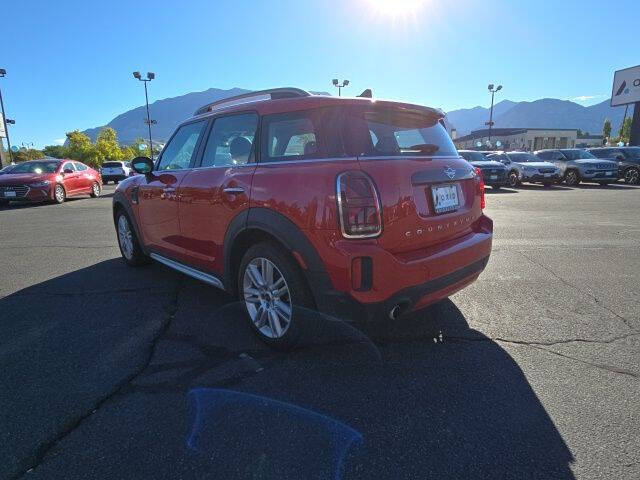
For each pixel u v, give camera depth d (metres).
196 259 3.72
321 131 2.74
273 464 1.98
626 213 10.20
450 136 3.54
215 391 2.58
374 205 2.50
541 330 3.39
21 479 1.90
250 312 3.17
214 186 3.29
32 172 14.53
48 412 2.38
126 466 1.97
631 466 1.95
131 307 3.94
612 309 3.82
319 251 2.55
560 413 2.34
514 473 1.92
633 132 31.86
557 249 6.25
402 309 2.70
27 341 3.25
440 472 1.93
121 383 2.66
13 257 6.02
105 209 12.20
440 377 2.72
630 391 2.54
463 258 2.98
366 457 2.02
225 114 3.49
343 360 2.93
